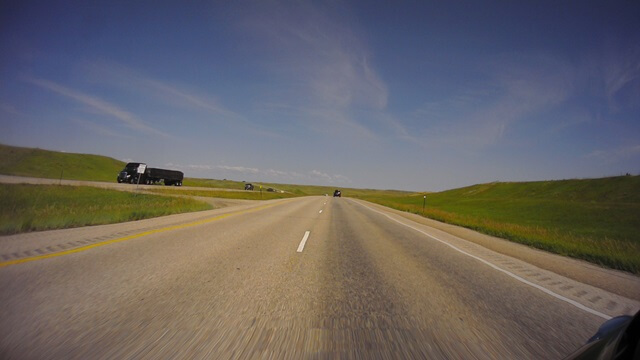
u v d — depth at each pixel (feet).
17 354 9.34
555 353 10.82
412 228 51.72
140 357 9.44
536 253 34.19
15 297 13.85
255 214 61.26
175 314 12.78
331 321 12.80
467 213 141.79
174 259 22.11
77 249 23.41
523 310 15.19
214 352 9.91
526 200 210.18
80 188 94.63
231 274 19.19
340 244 32.78
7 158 152.05
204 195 124.16
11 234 29.14
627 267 28.94
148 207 60.80
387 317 13.51
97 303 13.56
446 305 15.37
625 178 230.68
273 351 10.14
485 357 10.37
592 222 113.29
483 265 25.40
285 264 22.54
